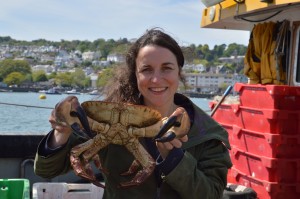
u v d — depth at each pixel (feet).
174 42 8.74
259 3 16.53
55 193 13.67
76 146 8.09
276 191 15.24
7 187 12.98
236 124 18.02
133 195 8.58
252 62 19.21
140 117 7.59
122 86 9.46
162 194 8.55
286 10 17.13
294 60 17.34
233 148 18.24
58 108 7.71
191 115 8.96
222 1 19.70
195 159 8.42
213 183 8.50
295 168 15.33
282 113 15.06
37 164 8.59
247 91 17.04
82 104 7.84
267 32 18.15
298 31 17.20
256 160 16.39
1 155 17.20
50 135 8.49
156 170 8.45
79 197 13.82
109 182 8.85
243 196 13.97
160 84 8.46
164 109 8.80
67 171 9.01
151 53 8.47
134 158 8.63
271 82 17.98
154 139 7.82
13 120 39.40
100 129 7.71
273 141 15.08
